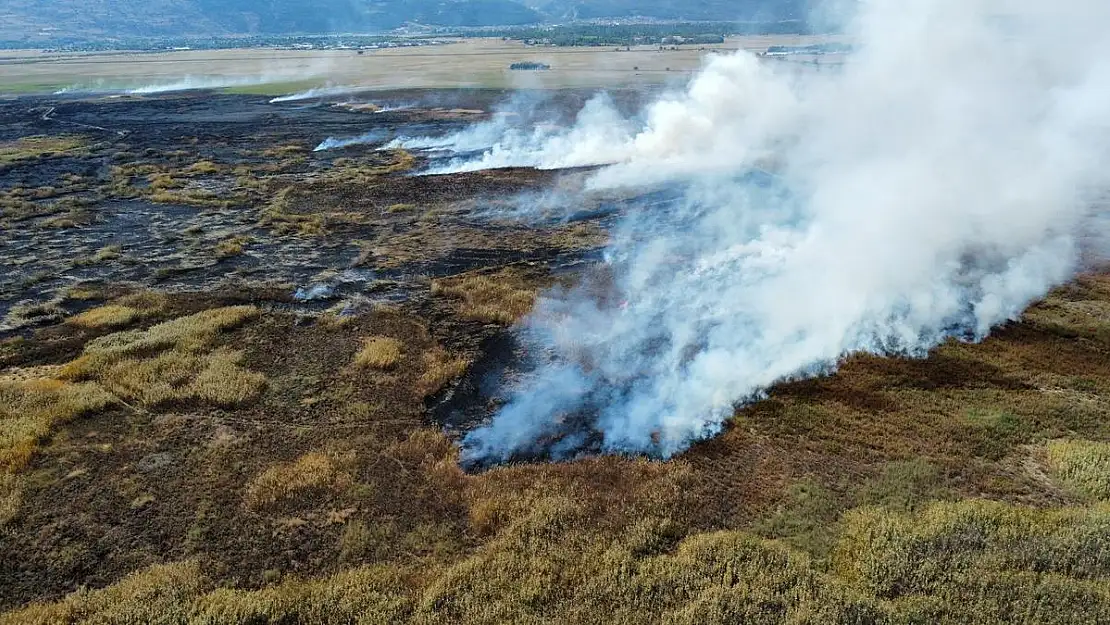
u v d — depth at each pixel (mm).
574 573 13406
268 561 13992
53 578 13562
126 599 12883
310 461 16812
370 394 20172
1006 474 16172
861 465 16547
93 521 14969
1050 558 13211
